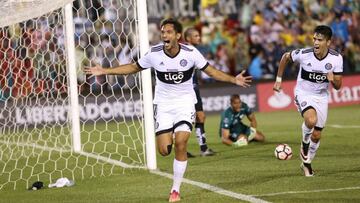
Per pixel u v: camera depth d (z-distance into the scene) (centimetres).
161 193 2761
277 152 3619
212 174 3200
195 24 7300
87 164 3684
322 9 7669
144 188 2892
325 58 2947
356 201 2461
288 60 3059
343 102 6994
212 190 2778
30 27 4434
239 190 2756
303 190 2706
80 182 3136
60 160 3888
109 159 3803
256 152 3984
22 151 4256
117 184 3025
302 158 3047
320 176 3034
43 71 4634
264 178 3028
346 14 7669
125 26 6222
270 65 7256
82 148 4300
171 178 3106
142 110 3444
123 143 4406
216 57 7212
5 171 3616
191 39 3706
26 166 3753
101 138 4838
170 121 2623
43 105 4894
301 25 7562
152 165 3378
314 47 2931
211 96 6656
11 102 4797
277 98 6875
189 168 3425
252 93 6794
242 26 7444
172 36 2531
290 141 4491
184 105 2619
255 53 7269
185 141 2580
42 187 3047
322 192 2650
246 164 3503
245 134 4459
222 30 7338
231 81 2595
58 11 4081
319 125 3028
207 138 4844
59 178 3262
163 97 2638
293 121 5772
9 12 2922
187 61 2578
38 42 4506
